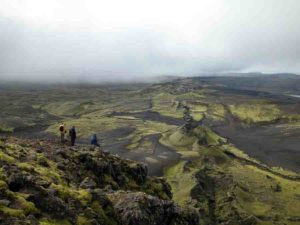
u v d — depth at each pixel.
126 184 63.94
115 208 42.94
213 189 176.38
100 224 38.41
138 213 42.41
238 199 166.75
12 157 46.56
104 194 44.06
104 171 60.53
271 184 198.62
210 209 153.38
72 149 62.09
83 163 58.12
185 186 170.75
